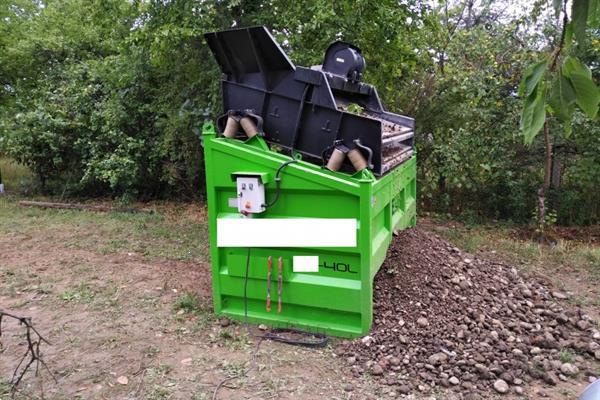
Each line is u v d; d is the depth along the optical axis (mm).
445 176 7422
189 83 7539
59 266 5059
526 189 7590
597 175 6918
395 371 2984
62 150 8891
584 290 4707
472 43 7480
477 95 7066
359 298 3248
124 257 5422
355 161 3137
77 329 3561
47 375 2941
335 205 3232
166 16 6625
